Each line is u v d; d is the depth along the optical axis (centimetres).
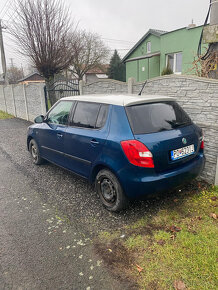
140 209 334
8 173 505
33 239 283
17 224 315
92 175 356
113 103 329
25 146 739
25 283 221
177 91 428
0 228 307
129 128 295
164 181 290
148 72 1986
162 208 333
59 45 1183
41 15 1133
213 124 377
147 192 288
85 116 374
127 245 263
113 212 331
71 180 456
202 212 316
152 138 287
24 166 546
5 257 254
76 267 237
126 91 552
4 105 1716
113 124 316
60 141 420
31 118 1222
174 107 343
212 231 275
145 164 280
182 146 309
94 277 224
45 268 238
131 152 281
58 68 1245
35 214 339
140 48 2117
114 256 249
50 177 474
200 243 256
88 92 695
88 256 251
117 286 213
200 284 207
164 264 232
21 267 240
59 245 270
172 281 213
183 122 333
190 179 326
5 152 675
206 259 233
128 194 297
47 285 218
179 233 276
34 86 1102
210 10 464
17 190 420
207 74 483
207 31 458
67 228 302
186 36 1475
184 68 1526
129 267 233
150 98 328
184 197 358
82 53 3070
